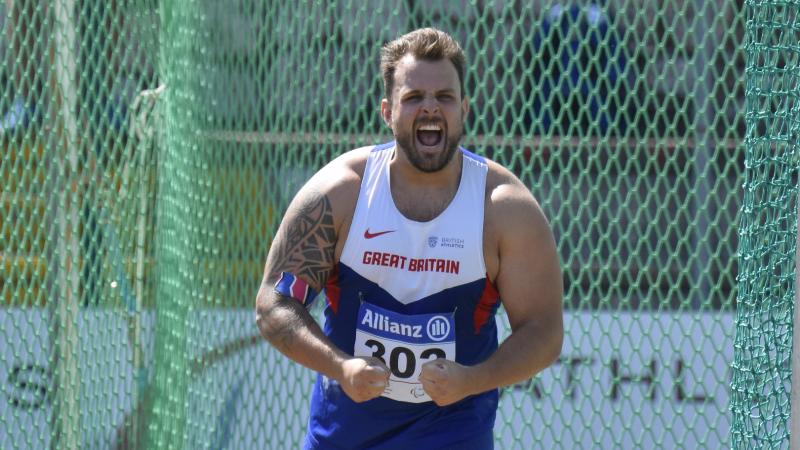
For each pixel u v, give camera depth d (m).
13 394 17.55
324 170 9.95
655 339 15.84
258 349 15.53
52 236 16.73
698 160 17.69
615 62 15.10
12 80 17.55
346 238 9.69
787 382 11.27
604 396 15.26
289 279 9.66
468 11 15.83
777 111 11.00
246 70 15.48
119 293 16.56
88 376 16.84
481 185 9.71
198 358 15.85
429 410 9.91
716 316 15.26
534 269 9.69
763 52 10.98
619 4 17.59
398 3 15.59
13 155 17.64
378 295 9.63
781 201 10.91
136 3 16.69
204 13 15.62
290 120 15.41
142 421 16.39
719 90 17.95
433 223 9.52
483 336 9.99
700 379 15.23
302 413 15.40
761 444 10.90
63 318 16.77
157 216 16.39
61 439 16.91
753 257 10.96
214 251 15.67
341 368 9.03
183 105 15.89
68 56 16.67
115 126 16.80
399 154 9.64
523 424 15.73
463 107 9.79
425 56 9.29
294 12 15.35
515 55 15.24
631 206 17.97
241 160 15.55
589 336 15.38
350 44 15.39
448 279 9.54
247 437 15.57
